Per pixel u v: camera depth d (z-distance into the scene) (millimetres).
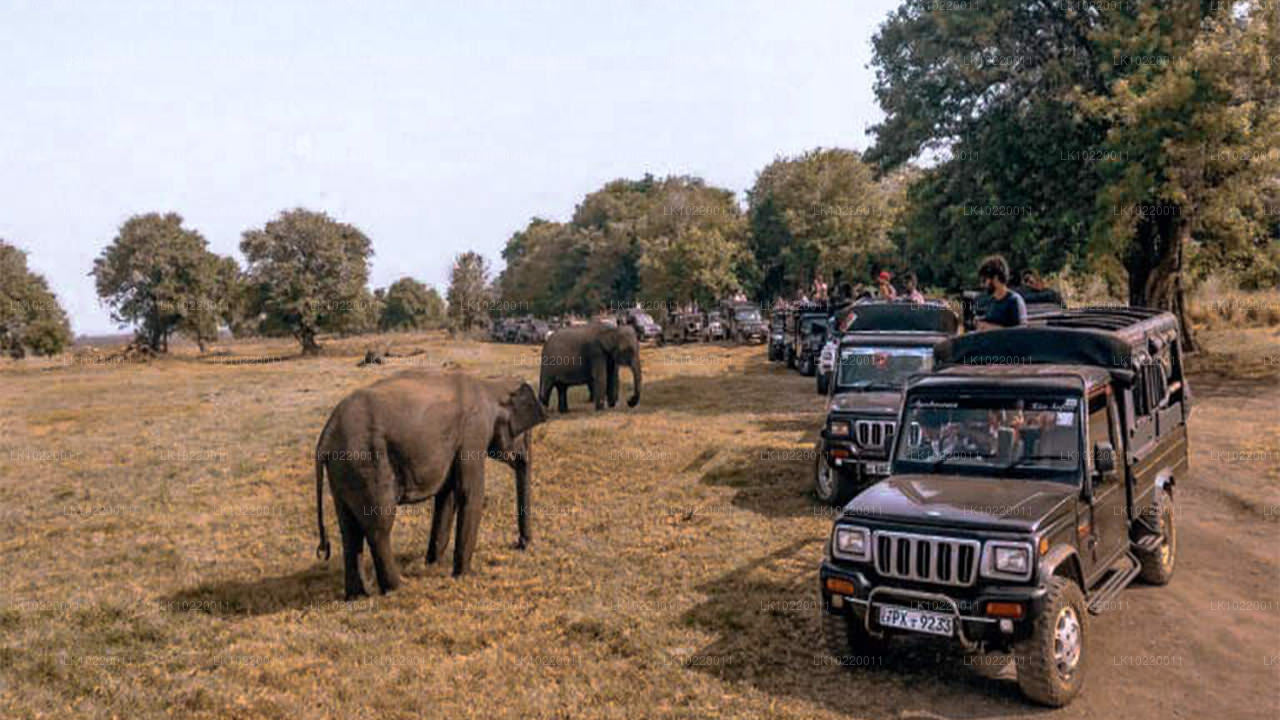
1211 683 5863
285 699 6066
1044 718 5441
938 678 6090
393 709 5898
